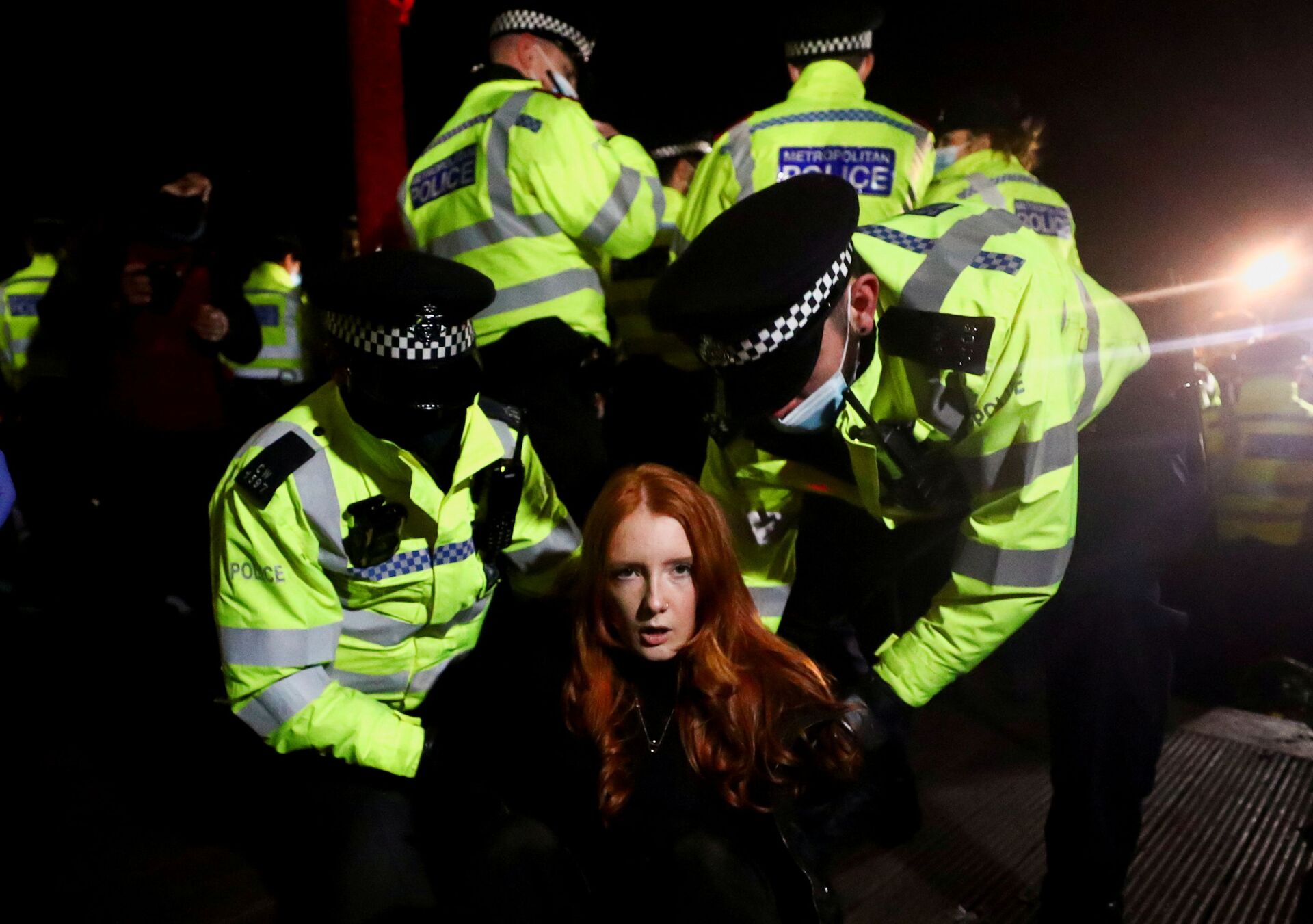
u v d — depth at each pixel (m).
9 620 3.38
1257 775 2.53
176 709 2.81
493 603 1.97
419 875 1.54
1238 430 4.43
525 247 2.19
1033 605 1.53
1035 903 2.01
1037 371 1.41
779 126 2.27
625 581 1.50
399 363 1.43
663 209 2.34
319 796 1.60
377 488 1.57
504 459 1.67
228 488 1.53
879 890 2.04
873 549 1.88
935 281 1.44
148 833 2.23
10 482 1.68
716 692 1.49
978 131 2.54
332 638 1.56
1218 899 2.02
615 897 1.50
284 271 3.58
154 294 2.93
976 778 2.53
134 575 3.19
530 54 2.35
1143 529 1.82
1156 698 1.82
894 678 1.61
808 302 1.34
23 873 2.07
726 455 1.75
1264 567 4.40
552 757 1.57
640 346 2.75
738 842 1.51
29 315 3.40
